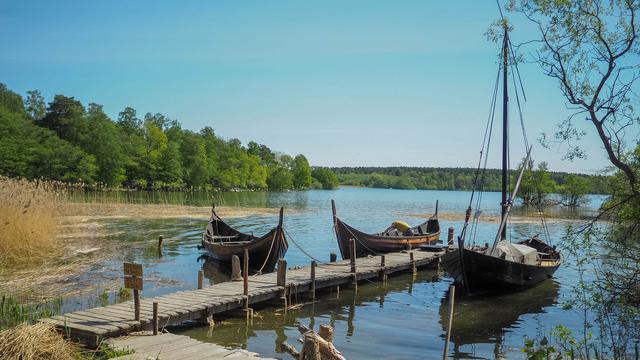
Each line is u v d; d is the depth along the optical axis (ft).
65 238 94.94
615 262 40.81
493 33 43.32
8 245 66.08
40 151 271.08
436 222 110.52
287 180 524.11
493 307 56.18
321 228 139.03
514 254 65.72
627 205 36.14
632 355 37.06
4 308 42.04
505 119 75.05
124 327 37.22
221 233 95.45
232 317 49.03
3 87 418.10
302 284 56.03
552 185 293.02
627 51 35.04
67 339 34.40
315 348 27.12
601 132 35.50
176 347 34.30
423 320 50.16
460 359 38.27
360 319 49.88
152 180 356.38
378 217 186.29
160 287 59.98
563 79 36.65
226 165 437.17
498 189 561.02
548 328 47.37
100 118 348.38
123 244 93.61
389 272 70.95
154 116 524.11
